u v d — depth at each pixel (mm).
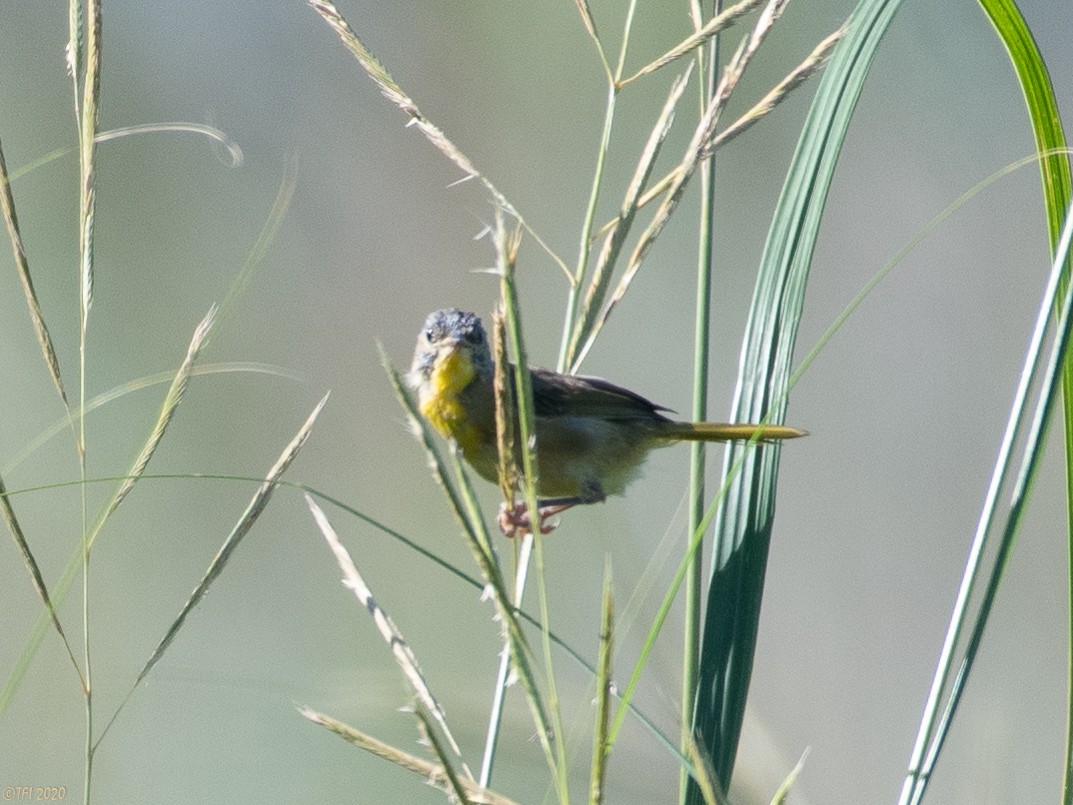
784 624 13945
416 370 8383
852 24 5301
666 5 16547
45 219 15531
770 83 16344
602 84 16859
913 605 14031
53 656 11383
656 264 15680
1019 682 13016
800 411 15547
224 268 16203
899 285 16156
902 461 15125
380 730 9695
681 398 15453
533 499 3781
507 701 5906
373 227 16875
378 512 14031
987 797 5426
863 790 12430
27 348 14500
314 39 17406
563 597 11992
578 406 8195
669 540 5297
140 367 15039
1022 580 13789
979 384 15570
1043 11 17281
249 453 14547
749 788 5156
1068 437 4664
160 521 13703
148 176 16453
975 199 16203
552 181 16953
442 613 12672
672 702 4059
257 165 16812
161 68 17031
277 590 13406
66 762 10734
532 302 16516
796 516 14789
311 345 15969
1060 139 4887
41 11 16359
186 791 10383
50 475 13758
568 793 3727
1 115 16172
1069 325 4410
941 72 16406
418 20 17500
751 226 15945
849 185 16641
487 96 17312
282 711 10273
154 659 4457
